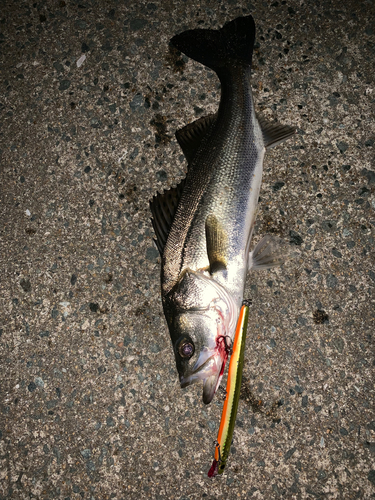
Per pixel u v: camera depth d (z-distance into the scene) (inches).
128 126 20.6
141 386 18.6
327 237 19.1
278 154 19.6
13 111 21.5
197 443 17.9
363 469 17.5
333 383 18.1
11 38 22.1
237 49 18.7
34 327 19.5
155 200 17.6
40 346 19.3
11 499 18.2
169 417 18.2
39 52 21.8
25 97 21.5
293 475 17.6
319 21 20.7
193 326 16.1
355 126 19.8
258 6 20.9
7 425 18.8
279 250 19.0
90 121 20.9
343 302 18.6
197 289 16.2
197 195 16.9
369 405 17.9
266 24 20.7
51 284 19.8
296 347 18.4
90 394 18.8
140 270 19.5
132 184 20.1
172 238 16.9
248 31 19.0
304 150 19.6
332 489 17.4
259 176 17.4
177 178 20.0
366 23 20.6
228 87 18.1
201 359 16.0
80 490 18.1
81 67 21.4
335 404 18.0
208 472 16.4
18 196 20.7
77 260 19.9
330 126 19.8
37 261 20.0
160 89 20.7
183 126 20.3
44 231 20.3
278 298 18.7
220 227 16.6
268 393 18.1
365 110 19.9
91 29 21.6
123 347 19.0
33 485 18.3
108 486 18.0
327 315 18.5
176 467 17.9
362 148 19.6
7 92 21.6
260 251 17.9
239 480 17.6
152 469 18.0
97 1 21.8
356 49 20.4
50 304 19.6
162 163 20.1
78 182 20.5
